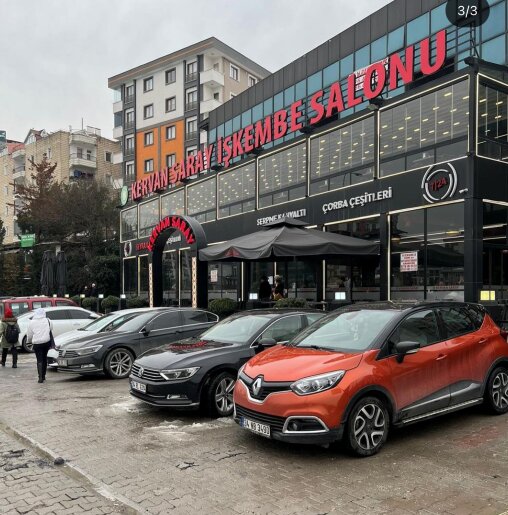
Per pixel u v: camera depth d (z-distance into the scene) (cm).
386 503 405
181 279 2731
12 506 421
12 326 1250
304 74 2491
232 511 400
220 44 4841
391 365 542
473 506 395
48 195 4081
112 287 3659
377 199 1498
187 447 567
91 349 1002
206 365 697
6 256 4453
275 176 2012
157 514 398
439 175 1302
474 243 1204
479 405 670
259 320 793
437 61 1332
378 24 2083
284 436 499
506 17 1612
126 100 5419
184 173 2625
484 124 1262
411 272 1388
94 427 660
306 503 409
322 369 516
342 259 1652
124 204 3309
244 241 1395
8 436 641
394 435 583
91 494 443
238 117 3052
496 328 682
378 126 1527
